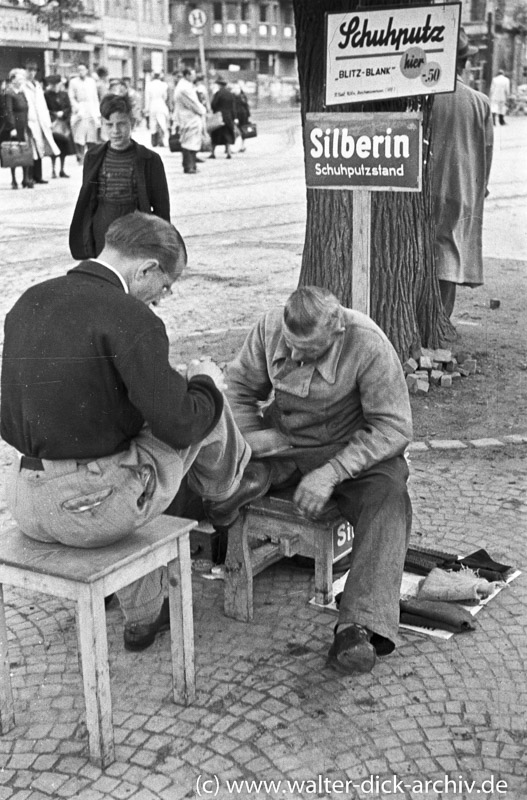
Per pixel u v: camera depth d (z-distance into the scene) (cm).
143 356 256
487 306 822
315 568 358
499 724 287
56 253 1050
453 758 273
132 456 268
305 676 312
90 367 256
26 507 267
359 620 296
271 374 344
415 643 330
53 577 260
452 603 350
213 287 903
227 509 330
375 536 309
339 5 524
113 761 274
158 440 275
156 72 1265
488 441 519
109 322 257
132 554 266
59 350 256
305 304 315
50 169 1688
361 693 303
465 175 642
